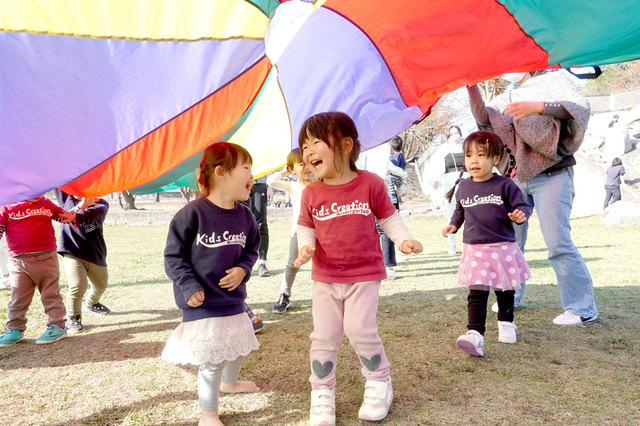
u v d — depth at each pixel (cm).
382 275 213
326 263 217
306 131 218
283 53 290
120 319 395
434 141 3188
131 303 455
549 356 267
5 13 209
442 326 332
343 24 288
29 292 336
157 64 253
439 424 191
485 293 279
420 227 1325
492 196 288
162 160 314
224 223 210
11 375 266
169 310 421
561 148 320
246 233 219
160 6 229
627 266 548
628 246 743
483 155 291
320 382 204
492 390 223
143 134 283
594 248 738
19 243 328
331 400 201
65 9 215
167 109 279
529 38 259
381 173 575
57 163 261
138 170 312
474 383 232
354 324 205
